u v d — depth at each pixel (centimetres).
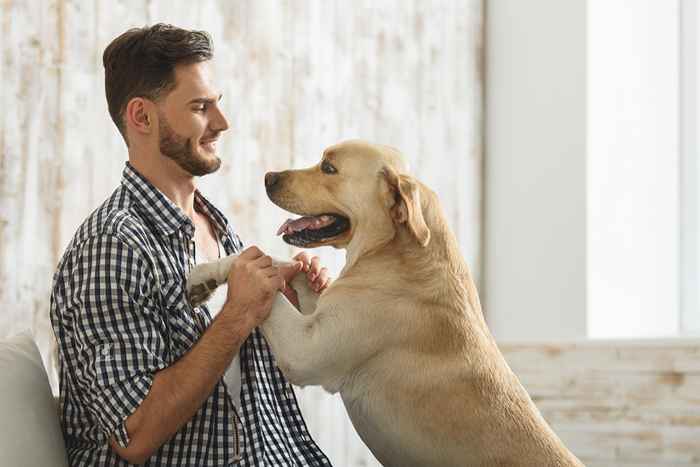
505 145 511
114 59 239
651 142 510
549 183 495
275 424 239
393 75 460
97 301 209
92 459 215
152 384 206
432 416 221
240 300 211
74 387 220
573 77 489
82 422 222
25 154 303
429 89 482
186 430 217
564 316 486
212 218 258
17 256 300
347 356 223
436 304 227
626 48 500
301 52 411
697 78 516
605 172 489
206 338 210
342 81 432
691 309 512
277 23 400
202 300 229
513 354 459
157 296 217
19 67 303
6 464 196
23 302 301
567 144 489
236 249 260
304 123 411
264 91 393
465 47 505
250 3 388
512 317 505
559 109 493
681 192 519
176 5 357
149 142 235
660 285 509
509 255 507
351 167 239
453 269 234
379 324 223
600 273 483
